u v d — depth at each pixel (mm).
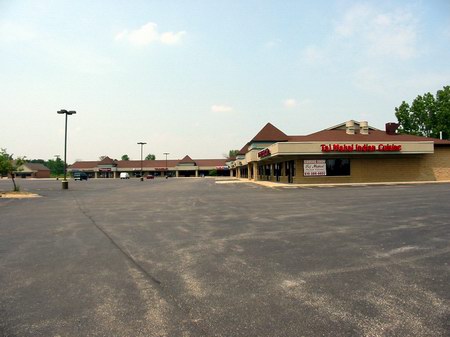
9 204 20266
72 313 4363
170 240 8875
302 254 7188
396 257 6820
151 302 4688
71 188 39500
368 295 4828
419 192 22516
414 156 36656
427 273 5777
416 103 67438
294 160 36562
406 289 5039
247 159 58906
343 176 35625
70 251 7871
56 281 5680
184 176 122750
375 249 7504
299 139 39250
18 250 8070
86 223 12250
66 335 3779
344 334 3705
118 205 18688
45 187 42281
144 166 122688
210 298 4801
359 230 9781
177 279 5676
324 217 12445
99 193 29781
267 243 8305
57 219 13461
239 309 4410
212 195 24953
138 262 6785
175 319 4141
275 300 4699
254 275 5820
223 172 124125
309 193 23984
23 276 5996
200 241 8680
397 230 9664
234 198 21734
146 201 20953
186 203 19156
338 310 4336
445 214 12539
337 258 6824
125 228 10969
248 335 3717
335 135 40500
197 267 6355
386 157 36219
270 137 53281
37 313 4387
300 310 4352
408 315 4164
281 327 3895
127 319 4160
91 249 8023
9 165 29969
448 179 37281
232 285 5332
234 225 11094
